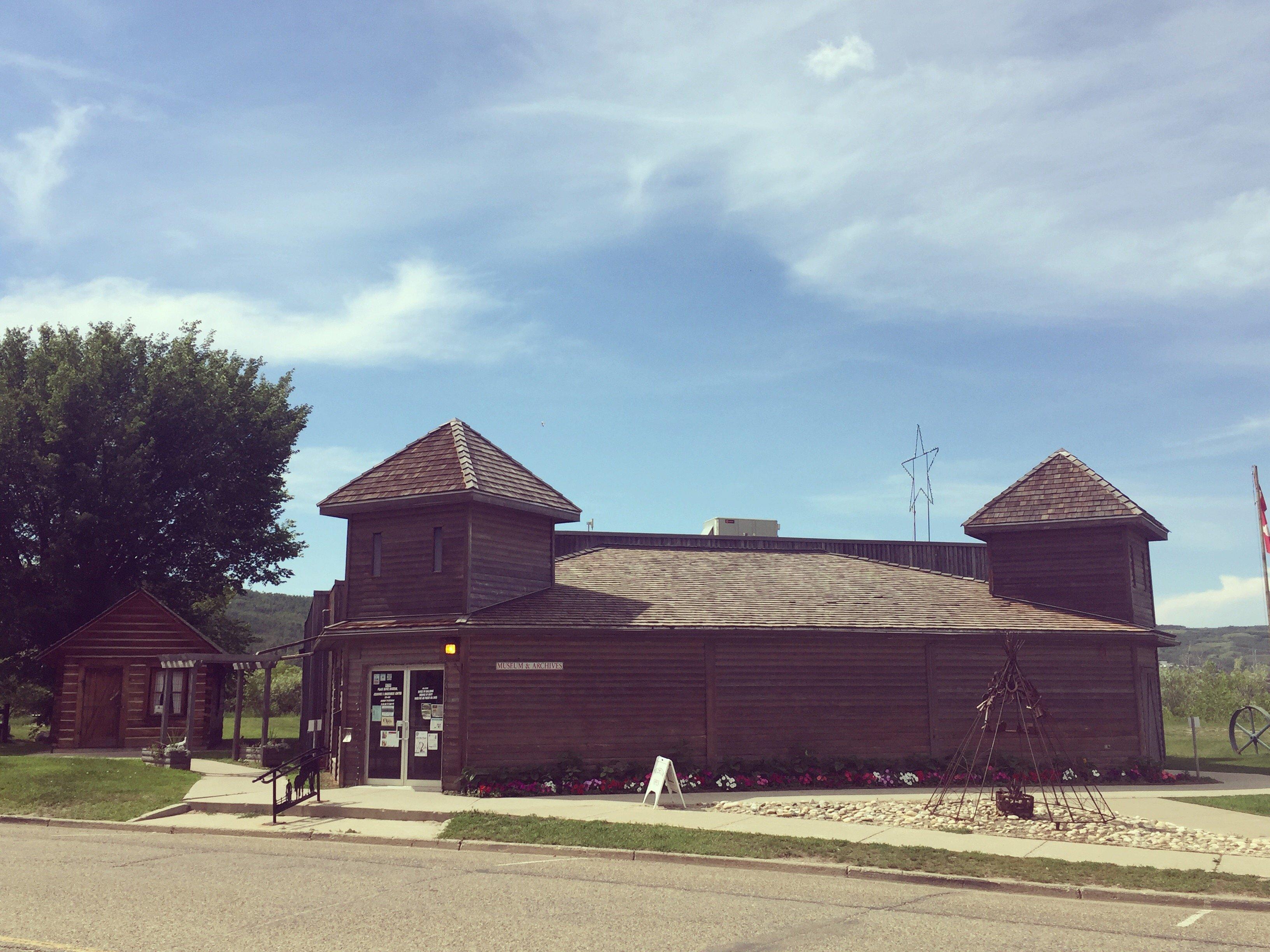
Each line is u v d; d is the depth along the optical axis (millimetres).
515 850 13930
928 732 22719
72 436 34094
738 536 33875
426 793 19672
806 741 22016
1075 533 26047
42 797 18375
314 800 18172
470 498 21312
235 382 39594
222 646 40594
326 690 28266
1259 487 31953
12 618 33062
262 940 8422
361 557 22562
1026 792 20156
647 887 11172
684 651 21812
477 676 20453
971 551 35250
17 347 36812
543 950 8180
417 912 9641
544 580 23688
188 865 12438
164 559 37125
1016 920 9672
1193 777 23500
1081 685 23703
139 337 37531
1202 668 58250
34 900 10047
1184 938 8969
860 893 10969
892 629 22516
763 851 13141
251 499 38344
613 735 21000
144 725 30656
